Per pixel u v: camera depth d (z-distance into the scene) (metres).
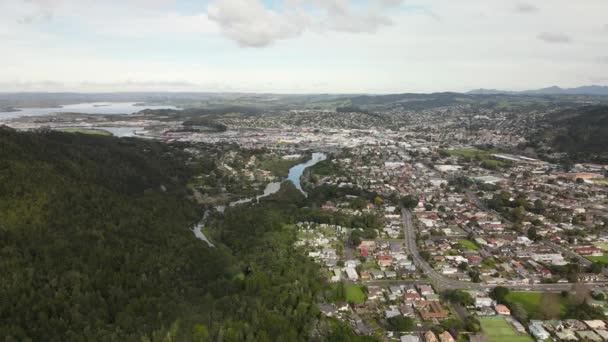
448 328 155.12
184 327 149.75
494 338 150.62
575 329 155.00
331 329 152.75
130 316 151.38
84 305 152.12
